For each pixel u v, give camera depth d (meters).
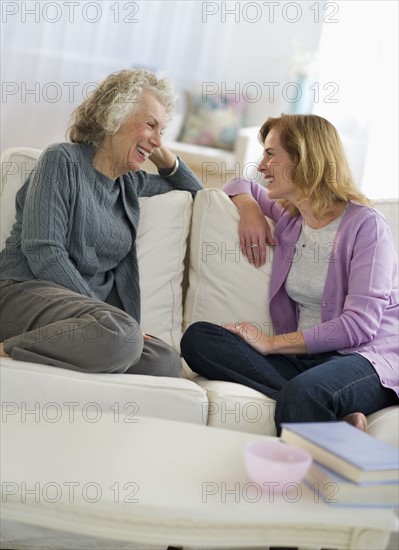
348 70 5.51
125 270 2.38
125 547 1.69
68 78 4.88
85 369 1.88
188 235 2.53
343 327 2.14
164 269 2.43
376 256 2.21
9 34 4.66
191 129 5.75
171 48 5.65
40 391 1.79
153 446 1.51
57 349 1.86
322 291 2.28
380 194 4.84
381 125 4.80
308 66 5.68
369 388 2.05
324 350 2.17
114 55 5.21
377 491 1.33
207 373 2.18
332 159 2.31
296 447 1.40
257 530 1.30
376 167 4.84
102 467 1.39
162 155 2.56
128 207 2.40
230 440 1.58
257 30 6.04
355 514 1.30
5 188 2.37
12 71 4.72
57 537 1.67
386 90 4.78
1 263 2.21
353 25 5.48
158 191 2.57
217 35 5.86
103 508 1.28
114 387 1.84
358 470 1.30
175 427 1.63
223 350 2.15
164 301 2.42
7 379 1.78
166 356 2.09
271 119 2.42
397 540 1.86
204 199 2.49
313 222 2.34
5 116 4.76
